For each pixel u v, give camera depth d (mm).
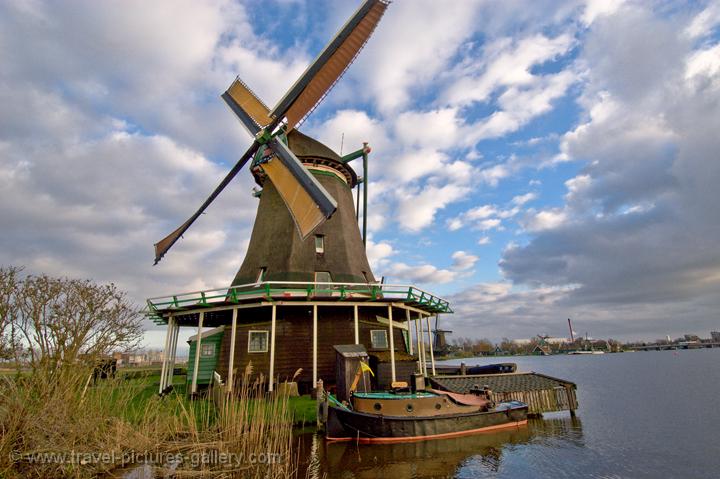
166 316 20344
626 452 12680
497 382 18234
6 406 8422
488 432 14312
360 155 24469
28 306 9242
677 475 10711
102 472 9383
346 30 19766
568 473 10578
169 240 24562
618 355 155375
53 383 8945
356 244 22984
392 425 12836
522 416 15500
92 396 10039
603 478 10391
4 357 8789
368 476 9836
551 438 13984
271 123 21281
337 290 18766
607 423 17219
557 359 125938
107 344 10352
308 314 19609
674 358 109812
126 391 11070
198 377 19422
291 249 20766
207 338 20062
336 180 23594
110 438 10031
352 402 14141
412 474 10055
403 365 18984
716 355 122500
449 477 9898
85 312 10008
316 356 17391
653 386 35875
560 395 17938
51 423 8672
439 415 13500
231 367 16703
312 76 20516
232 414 12062
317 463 10719
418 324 22250
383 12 19359
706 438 14719
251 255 21938
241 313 20094
